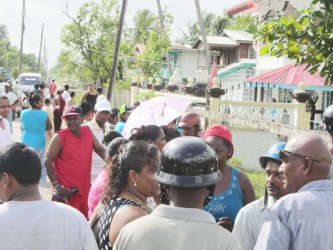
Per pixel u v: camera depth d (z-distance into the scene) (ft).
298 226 9.50
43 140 33.06
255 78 61.11
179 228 8.40
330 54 16.46
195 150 8.61
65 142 21.88
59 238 9.96
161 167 8.83
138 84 83.82
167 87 79.92
